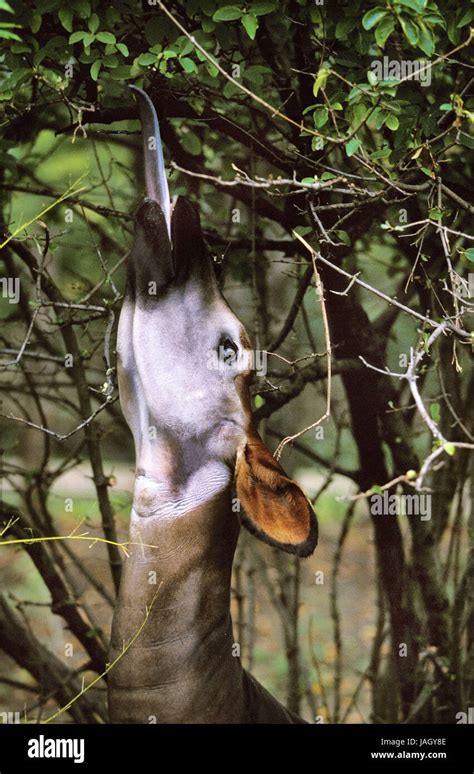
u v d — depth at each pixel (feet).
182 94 12.38
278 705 11.96
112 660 10.46
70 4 11.00
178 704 10.35
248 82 13.29
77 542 30.78
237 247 14.97
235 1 11.27
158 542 10.32
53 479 16.79
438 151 11.24
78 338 18.58
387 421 15.47
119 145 18.66
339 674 17.63
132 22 12.17
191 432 10.23
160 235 10.12
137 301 10.23
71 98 12.58
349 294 14.57
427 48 10.29
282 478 9.47
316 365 14.44
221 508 10.28
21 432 26.53
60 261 18.21
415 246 14.14
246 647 19.43
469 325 14.71
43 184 16.34
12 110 12.57
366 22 10.23
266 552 22.61
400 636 16.74
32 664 16.56
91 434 15.10
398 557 16.61
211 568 10.41
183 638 10.34
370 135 13.66
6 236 13.28
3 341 15.98
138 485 10.39
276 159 13.51
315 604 32.89
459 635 16.12
